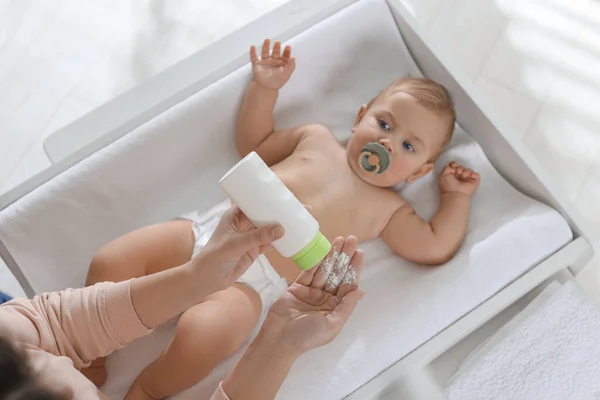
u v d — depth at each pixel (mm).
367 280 1185
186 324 1016
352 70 1341
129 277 1061
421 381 1033
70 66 1679
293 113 1325
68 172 1127
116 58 1688
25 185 1132
